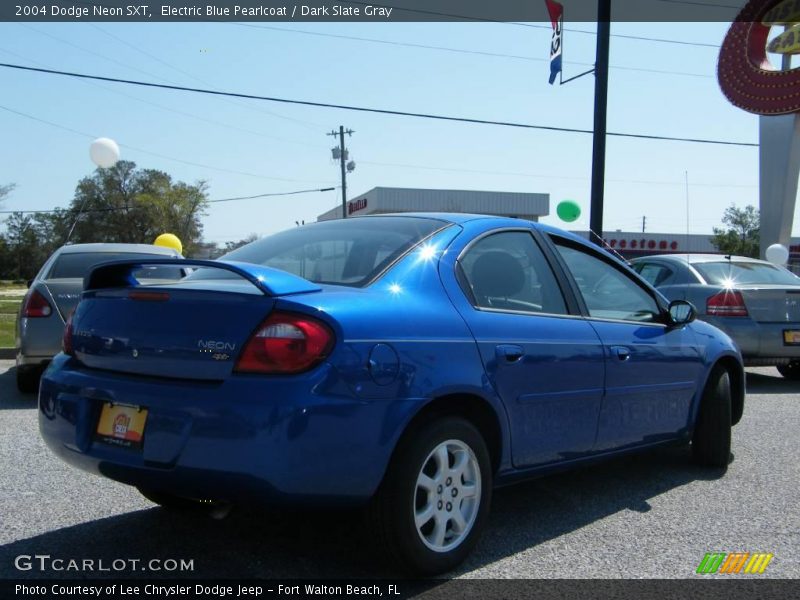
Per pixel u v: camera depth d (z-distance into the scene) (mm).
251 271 2828
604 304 4227
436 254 3416
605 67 15305
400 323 3006
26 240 102625
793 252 59719
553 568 3279
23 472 4555
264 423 2611
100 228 81625
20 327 6953
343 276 3289
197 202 77750
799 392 8344
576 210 8938
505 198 55219
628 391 4094
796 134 22641
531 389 3479
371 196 54406
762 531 3803
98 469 3006
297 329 2717
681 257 9328
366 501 2850
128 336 3020
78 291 7004
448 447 3121
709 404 4891
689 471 4930
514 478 3518
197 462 2688
